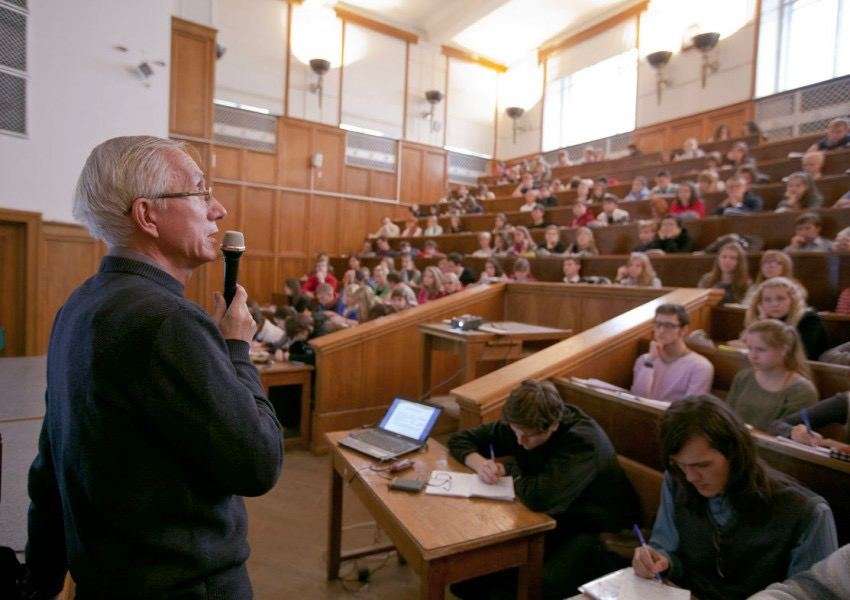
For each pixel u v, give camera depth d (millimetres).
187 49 8312
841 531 1500
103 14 6570
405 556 1507
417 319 4230
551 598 1678
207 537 810
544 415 1779
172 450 766
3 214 5879
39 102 6133
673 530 1416
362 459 2002
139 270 839
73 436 745
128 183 841
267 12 10297
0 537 1105
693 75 10141
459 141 13133
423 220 10164
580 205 6898
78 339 759
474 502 1673
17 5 5941
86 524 772
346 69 11344
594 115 12055
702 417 1246
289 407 4445
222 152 9781
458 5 11359
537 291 4453
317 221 10883
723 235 4879
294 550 2531
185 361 742
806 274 3578
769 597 884
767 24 9203
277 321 5918
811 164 5387
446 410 3850
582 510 1789
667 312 2592
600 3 11297
